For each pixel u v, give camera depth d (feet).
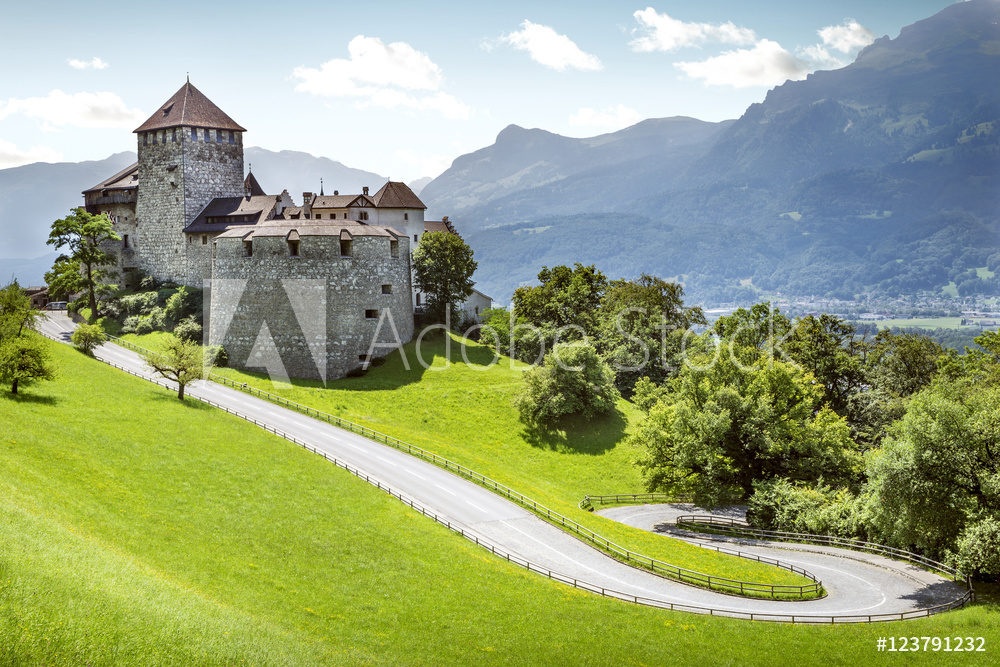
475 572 172.35
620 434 326.03
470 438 307.78
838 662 139.23
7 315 254.88
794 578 185.68
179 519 169.48
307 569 161.48
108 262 434.71
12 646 98.07
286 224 370.94
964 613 153.58
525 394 323.98
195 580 141.69
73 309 440.86
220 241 370.12
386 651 134.00
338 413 302.86
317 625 138.21
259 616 134.21
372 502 206.28
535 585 169.48
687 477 239.71
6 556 117.91
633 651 143.23
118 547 142.61
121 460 195.00
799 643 146.30
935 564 189.57
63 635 103.71
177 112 459.73
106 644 105.40
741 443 246.88
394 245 393.70
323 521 187.32
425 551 180.14
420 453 260.01
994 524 159.63
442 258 431.02
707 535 232.94
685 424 241.55
